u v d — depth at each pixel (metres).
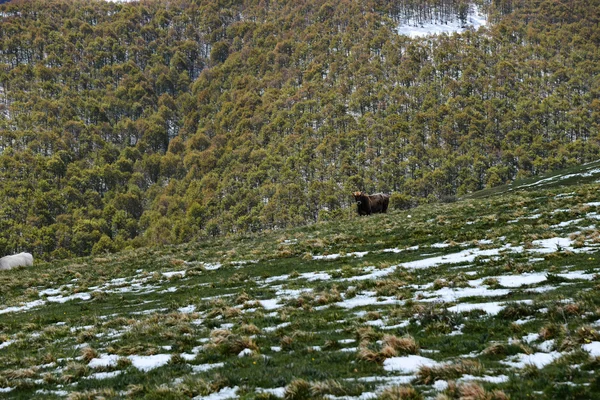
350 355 23.97
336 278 46.62
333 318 32.44
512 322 25.50
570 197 72.94
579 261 38.00
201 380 21.81
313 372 21.92
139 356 28.73
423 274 42.53
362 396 18.73
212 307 40.53
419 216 78.88
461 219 69.12
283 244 70.69
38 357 30.56
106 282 61.44
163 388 21.48
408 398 17.84
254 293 44.09
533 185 134.50
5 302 56.03
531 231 54.38
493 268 40.28
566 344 21.12
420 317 28.64
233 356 26.56
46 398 23.05
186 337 30.92
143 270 65.81
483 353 22.22
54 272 72.38
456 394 17.75
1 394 24.64
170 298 47.88
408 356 23.27
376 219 84.06
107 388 22.56
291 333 29.25
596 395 16.39
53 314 45.72
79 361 28.89
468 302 31.31
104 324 38.44
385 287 38.56
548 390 17.25
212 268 61.38
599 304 25.78
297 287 44.66
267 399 19.50
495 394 17.03
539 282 33.56
